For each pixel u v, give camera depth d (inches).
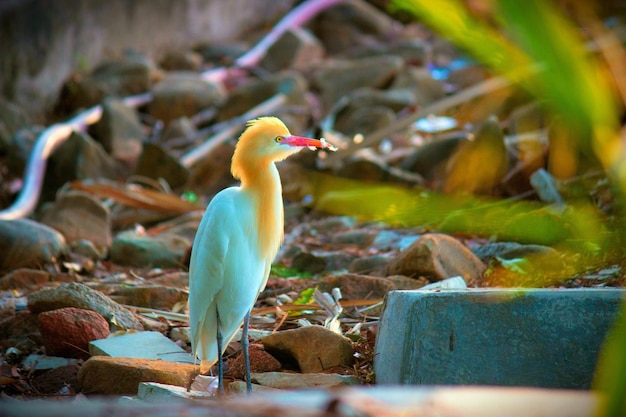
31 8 992.9
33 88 1001.5
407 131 839.1
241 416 127.2
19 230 532.4
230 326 288.7
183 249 558.6
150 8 1183.6
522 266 391.2
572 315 251.9
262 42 1232.2
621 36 593.6
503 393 137.6
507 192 569.0
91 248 564.7
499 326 255.1
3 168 844.0
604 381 102.5
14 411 127.0
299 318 365.7
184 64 1172.5
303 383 290.5
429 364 255.9
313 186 712.4
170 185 800.9
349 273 440.5
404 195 162.2
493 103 778.2
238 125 915.4
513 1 71.2
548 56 73.0
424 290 278.2
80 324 340.2
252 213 287.9
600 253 331.6
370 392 139.6
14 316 376.8
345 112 951.0
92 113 945.5
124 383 284.7
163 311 389.7
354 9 1301.7
